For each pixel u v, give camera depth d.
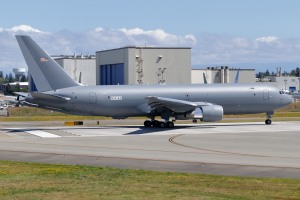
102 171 58.09
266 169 59.34
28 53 123.94
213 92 131.00
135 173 56.50
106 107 127.19
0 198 42.09
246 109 133.88
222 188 47.28
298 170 58.47
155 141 95.12
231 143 91.00
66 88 125.81
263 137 102.44
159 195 43.22
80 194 43.75
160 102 121.00
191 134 109.50
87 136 106.38
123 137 103.69
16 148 84.38
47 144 90.81
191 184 49.38
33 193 44.34
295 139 98.19
